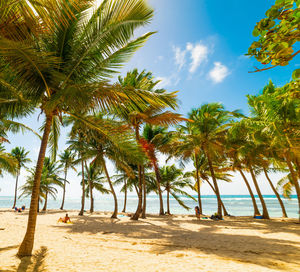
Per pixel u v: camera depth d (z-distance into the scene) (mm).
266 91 13742
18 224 11797
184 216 19844
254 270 3990
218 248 6203
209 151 15328
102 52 5340
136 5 4422
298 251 5766
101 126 5555
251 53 1609
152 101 4855
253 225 12219
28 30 4484
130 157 5898
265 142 14422
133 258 4957
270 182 19984
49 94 5090
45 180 26906
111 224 12531
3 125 9656
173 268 4164
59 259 4664
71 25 5020
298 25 1396
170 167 26422
